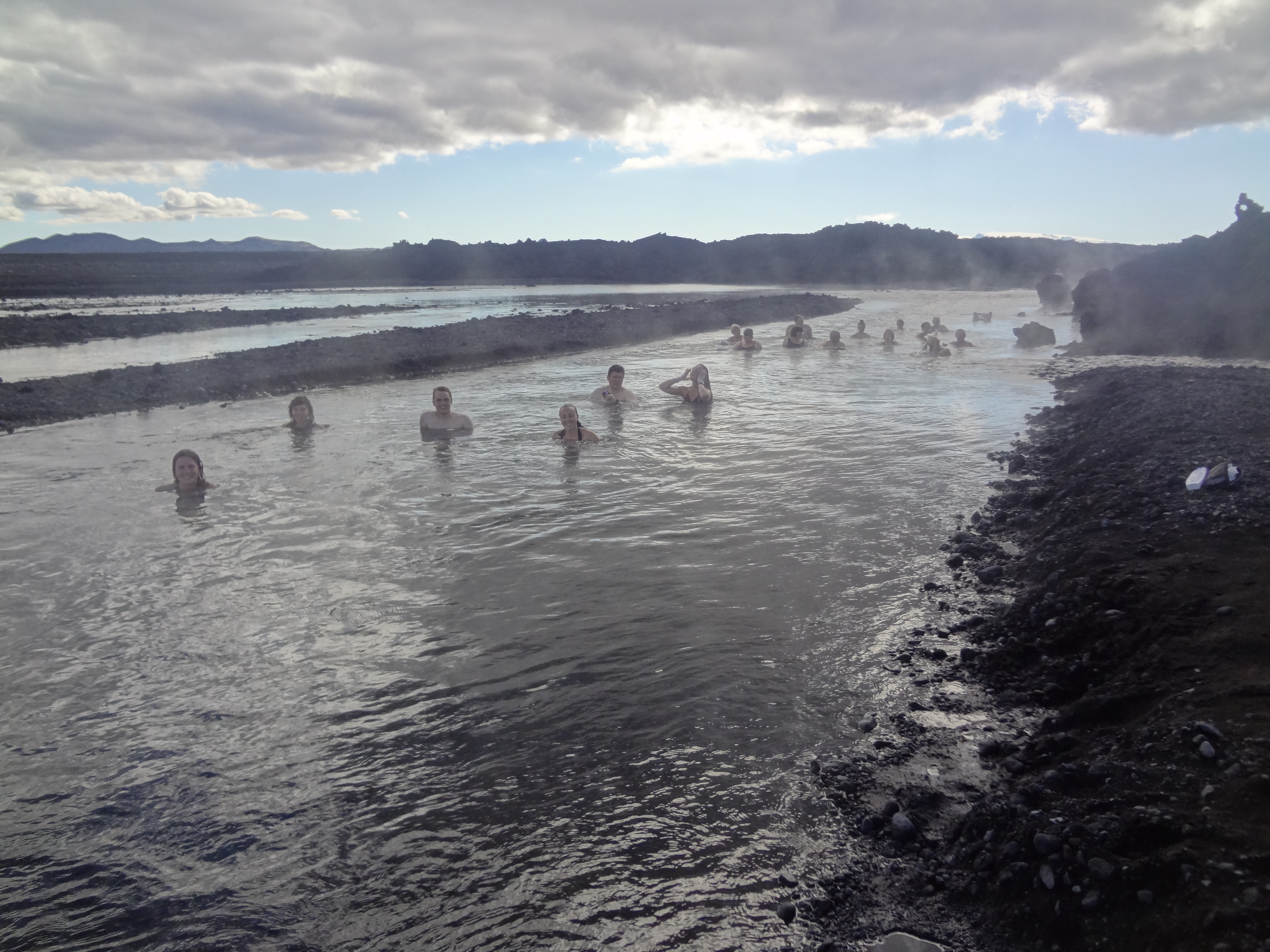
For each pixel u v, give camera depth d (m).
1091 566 5.49
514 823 3.53
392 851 3.38
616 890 3.14
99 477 9.43
